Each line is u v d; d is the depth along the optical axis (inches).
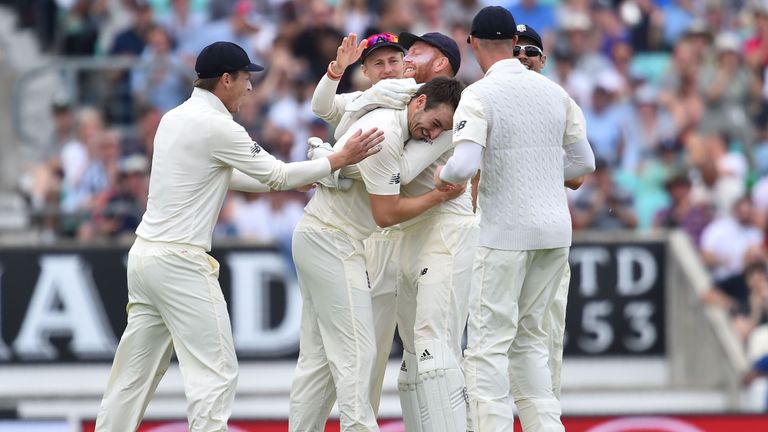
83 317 1696.6
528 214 924.0
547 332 972.6
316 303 978.7
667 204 1860.2
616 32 2082.9
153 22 2017.7
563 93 950.4
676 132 1943.9
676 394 1689.2
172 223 963.3
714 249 1818.4
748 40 2166.6
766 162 1959.9
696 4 2188.7
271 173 956.6
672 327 1726.1
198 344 965.8
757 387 1688.0
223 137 958.4
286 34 1927.9
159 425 1440.7
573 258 1731.1
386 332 1018.1
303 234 975.0
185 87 1861.5
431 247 983.0
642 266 1732.3
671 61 2080.5
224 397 964.0
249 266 1700.3
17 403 1641.2
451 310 973.2
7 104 1971.0
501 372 930.1
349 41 987.9
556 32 2060.8
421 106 953.5
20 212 1811.0
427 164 962.7
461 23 1983.3
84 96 1875.0
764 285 1781.5
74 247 1697.8
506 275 927.7
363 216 974.4
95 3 2066.9
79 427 1408.7
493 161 924.0
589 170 970.1
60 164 1819.6
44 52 2080.5
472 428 936.9
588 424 1477.6
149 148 1818.4
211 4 2047.2
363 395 962.7
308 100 1881.2
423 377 962.7
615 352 1726.1
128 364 991.0
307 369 1002.1
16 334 1689.2
